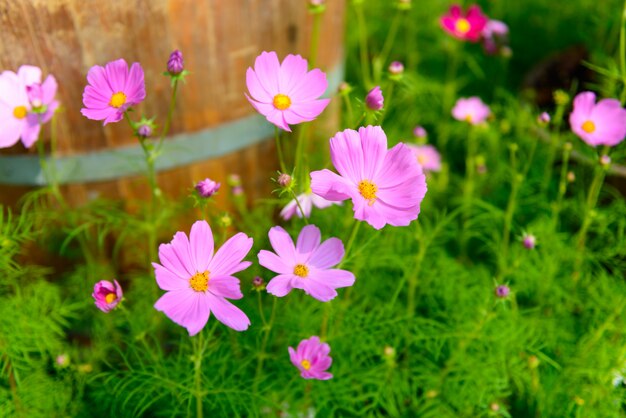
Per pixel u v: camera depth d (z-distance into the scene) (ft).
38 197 2.20
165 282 1.51
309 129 2.49
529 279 2.37
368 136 1.57
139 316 2.15
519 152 2.79
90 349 2.35
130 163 2.17
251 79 1.64
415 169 1.57
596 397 2.08
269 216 2.47
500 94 3.22
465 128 3.02
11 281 2.05
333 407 2.07
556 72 3.05
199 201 1.65
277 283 1.58
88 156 2.13
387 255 2.24
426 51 3.75
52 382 2.03
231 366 2.13
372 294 2.30
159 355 2.04
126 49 1.99
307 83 1.69
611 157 2.32
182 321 1.49
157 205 2.27
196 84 2.13
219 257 1.57
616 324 2.20
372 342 2.14
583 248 2.41
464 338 2.16
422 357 2.20
